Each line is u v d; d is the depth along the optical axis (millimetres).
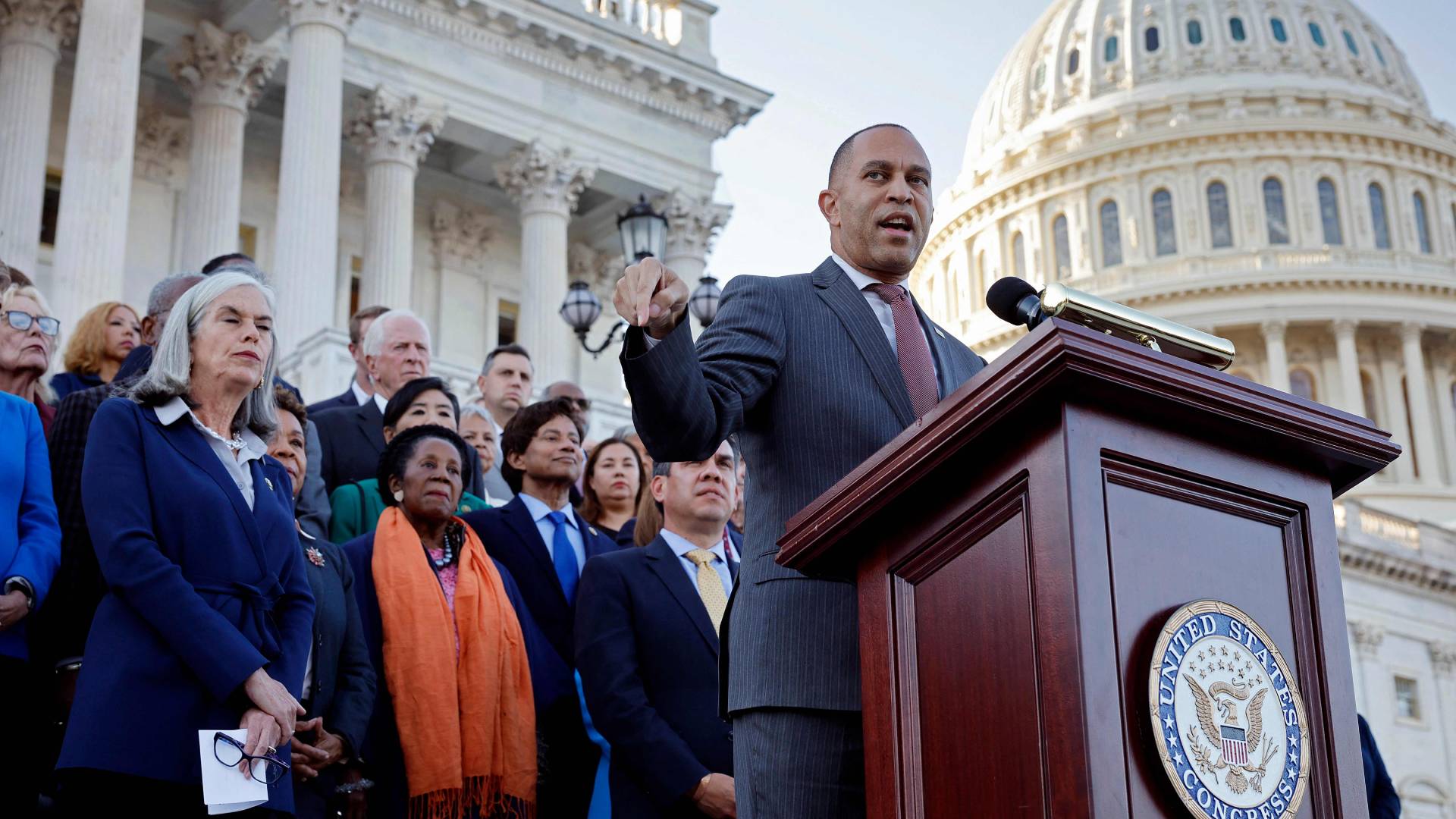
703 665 6203
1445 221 82875
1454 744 48594
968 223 88250
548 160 31219
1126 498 2594
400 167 29422
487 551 7262
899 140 3969
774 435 3590
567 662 6977
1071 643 2445
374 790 5973
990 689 2654
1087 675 2414
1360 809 2674
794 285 3766
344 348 21750
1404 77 89062
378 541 6449
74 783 4141
